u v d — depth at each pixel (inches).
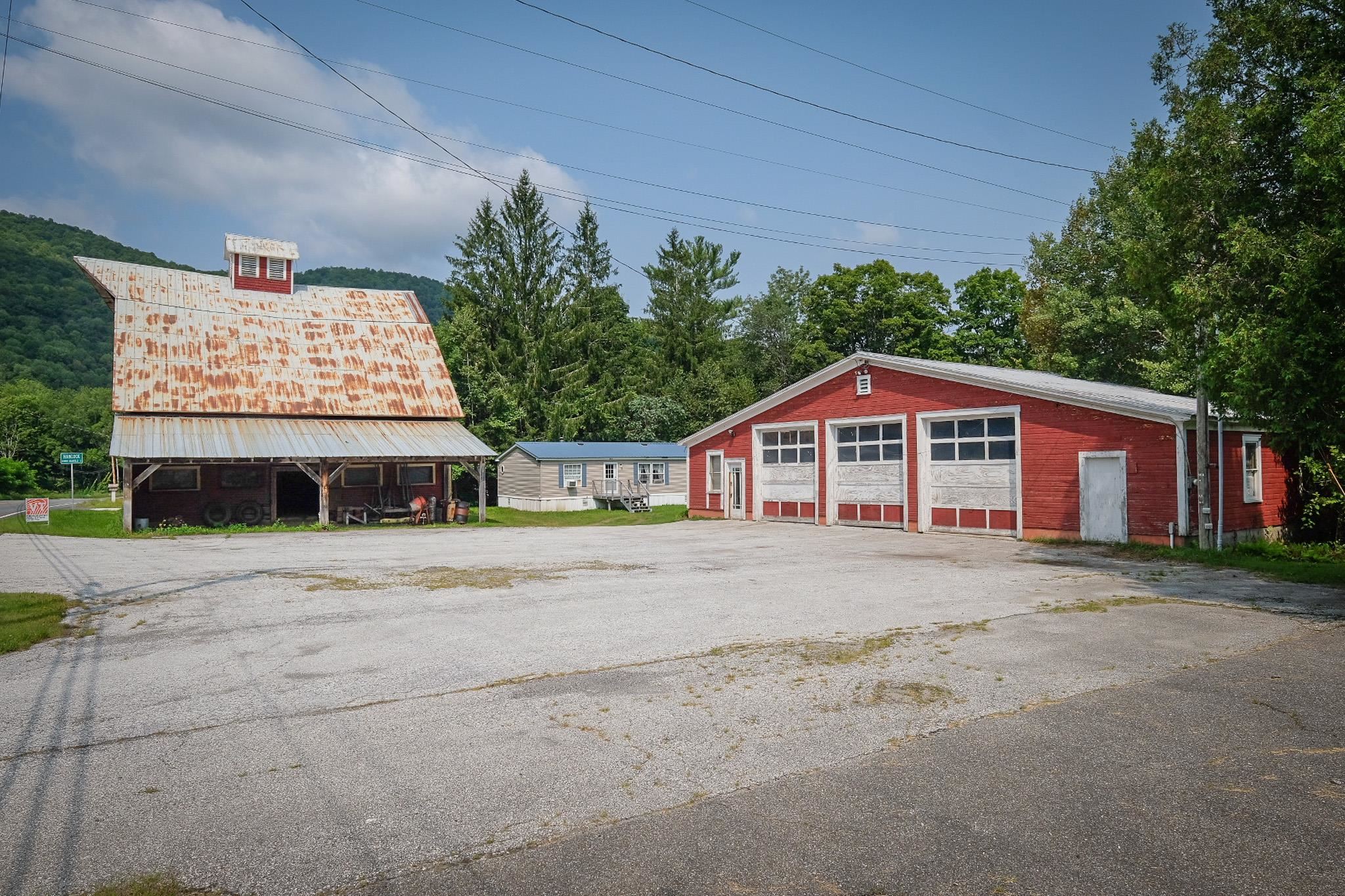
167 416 1116.5
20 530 1025.5
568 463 1704.0
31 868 154.4
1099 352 1369.3
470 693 266.1
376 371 1310.3
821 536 887.1
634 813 178.2
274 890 147.7
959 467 869.8
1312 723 231.5
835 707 249.0
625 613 403.2
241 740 223.5
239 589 489.4
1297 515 839.1
